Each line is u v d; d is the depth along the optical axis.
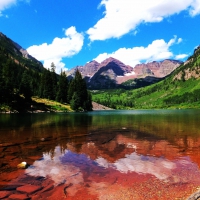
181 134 27.00
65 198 9.01
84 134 27.23
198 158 15.43
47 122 44.62
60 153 16.94
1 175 11.71
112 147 19.33
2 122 44.00
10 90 99.44
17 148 18.58
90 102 150.88
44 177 11.45
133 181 10.94
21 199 8.87
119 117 67.69
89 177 11.50
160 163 14.19
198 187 10.14
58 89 145.62
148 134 27.23
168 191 9.73
